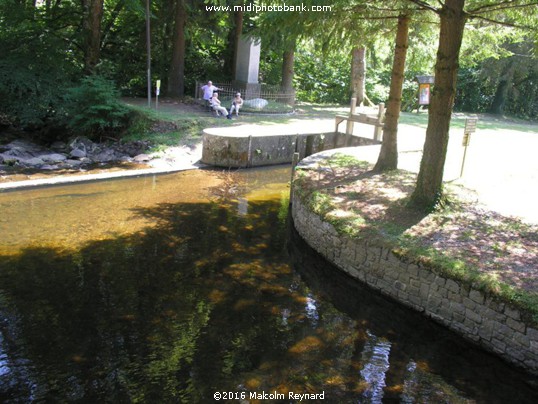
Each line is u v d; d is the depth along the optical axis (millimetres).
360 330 7371
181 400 5633
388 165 11797
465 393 6059
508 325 6320
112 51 24609
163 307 7480
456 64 8438
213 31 23203
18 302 7309
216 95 19312
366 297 8289
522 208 9383
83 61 21234
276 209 12164
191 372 6121
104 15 24578
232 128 17156
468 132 11156
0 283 7754
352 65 25484
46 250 8977
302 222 10227
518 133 20500
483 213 9062
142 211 11289
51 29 20188
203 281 8383
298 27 9312
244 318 7383
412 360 6688
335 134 17266
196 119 17797
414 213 9055
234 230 10648
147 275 8383
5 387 5656
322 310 7844
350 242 8547
